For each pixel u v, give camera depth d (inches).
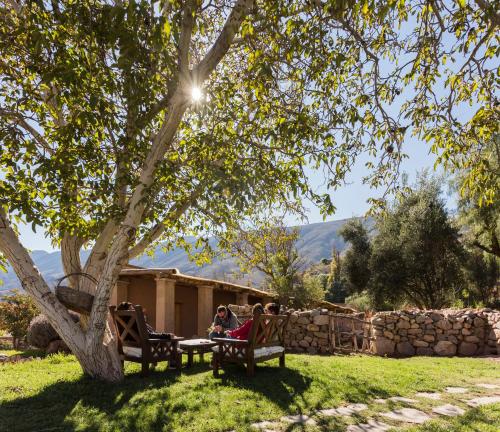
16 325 613.6
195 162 272.5
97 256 296.4
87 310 264.7
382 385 267.0
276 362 328.8
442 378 303.4
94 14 221.6
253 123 261.7
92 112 237.6
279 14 204.2
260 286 998.4
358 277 1081.4
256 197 211.5
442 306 888.9
